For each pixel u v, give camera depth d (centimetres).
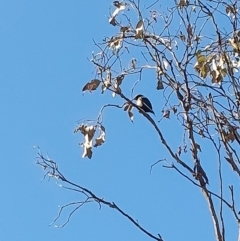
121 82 912
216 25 895
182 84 881
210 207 805
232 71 889
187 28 893
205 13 894
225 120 855
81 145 909
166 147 845
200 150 851
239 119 858
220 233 794
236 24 895
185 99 866
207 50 898
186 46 889
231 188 811
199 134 851
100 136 909
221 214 802
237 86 870
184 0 893
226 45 898
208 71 891
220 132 849
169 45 893
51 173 833
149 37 898
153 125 871
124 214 821
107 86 911
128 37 912
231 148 838
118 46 911
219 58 892
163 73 885
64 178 837
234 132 846
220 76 884
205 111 863
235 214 802
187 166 833
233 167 824
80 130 910
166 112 888
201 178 824
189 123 852
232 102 865
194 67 900
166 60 888
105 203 827
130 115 916
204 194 814
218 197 811
